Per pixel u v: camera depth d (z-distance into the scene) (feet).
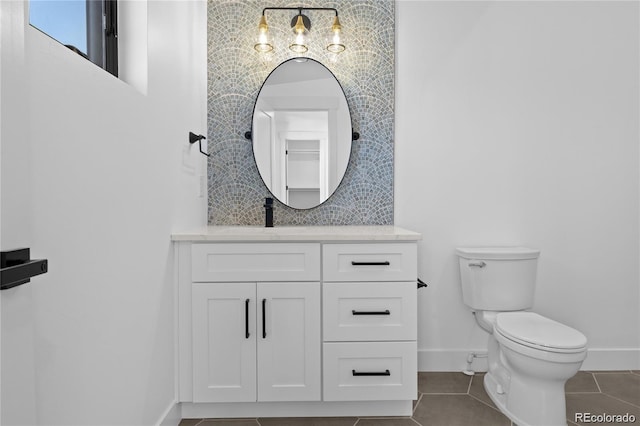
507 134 7.03
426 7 7.00
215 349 5.26
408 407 5.49
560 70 6.99
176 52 5.34
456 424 5.29
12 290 2.10
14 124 2.12
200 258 5.23
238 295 5.26
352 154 7.27
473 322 7.09
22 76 2.18
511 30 6.98
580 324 7.11
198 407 5.44
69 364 2.90
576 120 7.01
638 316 7.11
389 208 7.25
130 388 3.93
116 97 3.61
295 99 7.22
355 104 7.25
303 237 5.19
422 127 7.05
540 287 7.11
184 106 5.71
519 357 5.02
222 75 7.23
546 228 7.06
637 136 7.01
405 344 5.31
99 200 3.32
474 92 7.02
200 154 6.64
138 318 4.12
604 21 6.95
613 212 7.05
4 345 2.05
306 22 7.19
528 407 5.12
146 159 4.32
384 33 7.24
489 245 7.07
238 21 7.22
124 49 4.29
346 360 5.32
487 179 7.06
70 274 2.91
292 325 5.29
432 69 7.02
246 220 7.29
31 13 3.01
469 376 6.82
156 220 4.62
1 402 2.02
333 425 5.27
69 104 2.88
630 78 6.99
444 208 7.06
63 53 2.81
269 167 7.21
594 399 5.97
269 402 5.48
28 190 2.24
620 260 7.07
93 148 3.22
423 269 7.09
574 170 7.02
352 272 5.30
